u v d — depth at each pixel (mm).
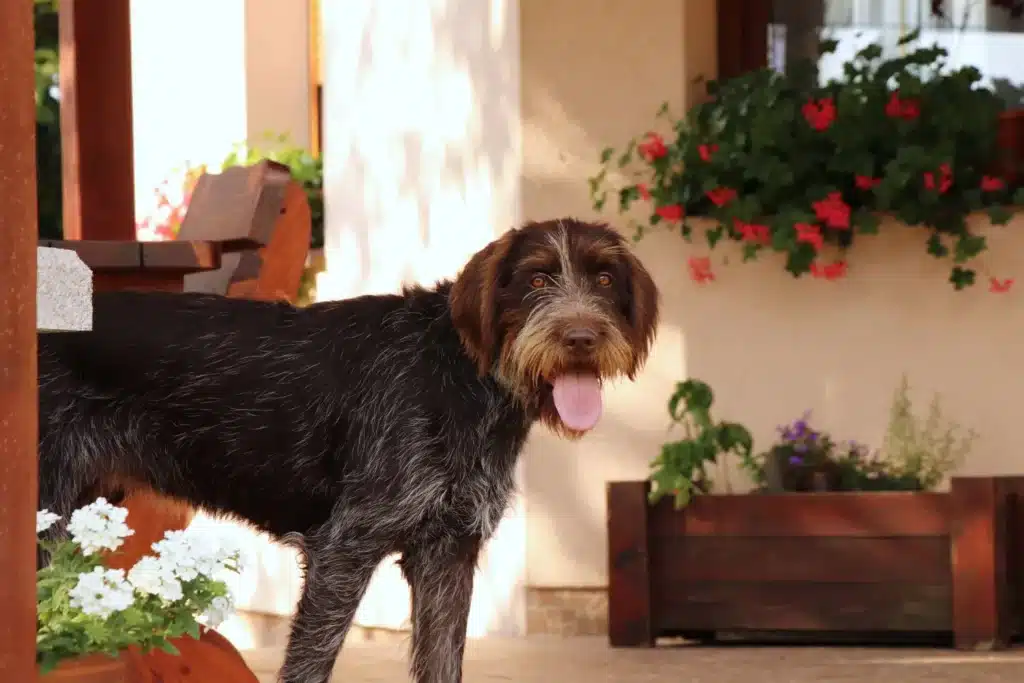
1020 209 7449
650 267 7793
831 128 7344
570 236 4957
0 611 3189
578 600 7738
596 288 4918
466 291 4852
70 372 4637
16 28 3232
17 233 3242
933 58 7469
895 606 6762
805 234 7285
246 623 9711
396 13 8641
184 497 4895
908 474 7098
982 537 6645
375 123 8828
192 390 4777
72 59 6605
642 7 7750
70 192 6656
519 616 7762
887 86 7453
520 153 7859
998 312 7500
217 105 11062
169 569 3518
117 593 3432
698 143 7570
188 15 11312
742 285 7723
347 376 4871
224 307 4910
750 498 6891
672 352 7781
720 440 7070
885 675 6012
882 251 7602
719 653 6789
